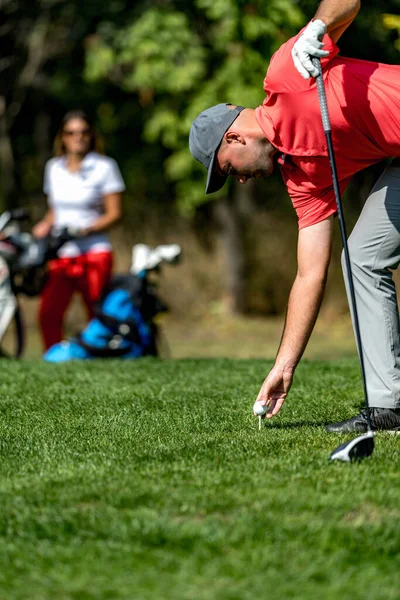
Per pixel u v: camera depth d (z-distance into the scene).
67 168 22.97
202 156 11.07
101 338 22.00
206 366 18.75
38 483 9.28
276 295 44.59
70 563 7.46
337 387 15.30
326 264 11.31
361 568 7.33
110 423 12.27
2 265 23.62
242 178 11.21
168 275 44.16
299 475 9.34
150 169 46.34
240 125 10.87
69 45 41.16
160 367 18.61
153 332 22.61
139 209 45.06
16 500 8.73
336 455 9.81
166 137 38.81
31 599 6.94
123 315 22.00
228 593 6.94
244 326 41.88
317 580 7.16
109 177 22.83
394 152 10.89
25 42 40.38
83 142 22.75
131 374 17.44
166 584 7.10
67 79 45.75
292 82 10.46
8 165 42.81
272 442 10.88
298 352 11.51
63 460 10.22
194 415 12.78
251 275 44.56
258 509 8.34
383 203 11.32
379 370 11.56
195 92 36.81
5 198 43.53
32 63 40.69
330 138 10.27
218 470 9.61
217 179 11.30
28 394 14.94
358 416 11.69
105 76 41.38
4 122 41.97
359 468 9.58
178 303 44.06
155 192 46.00
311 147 10.68
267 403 11.63
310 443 10.88
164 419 12.51
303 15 29.39
